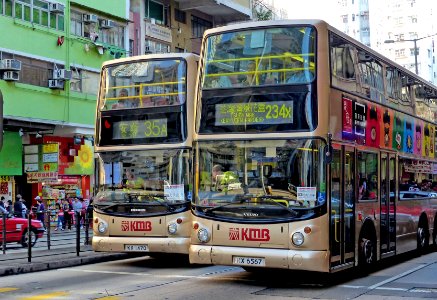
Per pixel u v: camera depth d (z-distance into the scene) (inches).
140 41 1453.0
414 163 648.4
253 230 431.8
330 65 443.2
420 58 4168.3
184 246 555.8
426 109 710.5
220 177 446.6
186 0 1566.2
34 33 1161.4
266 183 433.1
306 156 425.4
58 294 426.0
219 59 460.4
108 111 592.1
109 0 1338.6
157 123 573.3
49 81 1182.9
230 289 442.9
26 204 1214.9
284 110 434.3
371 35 4318.4
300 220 421.4
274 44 446.6
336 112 449.7
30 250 582.6
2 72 1096.2
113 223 575.8
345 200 461.4
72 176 1284.4
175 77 575.8
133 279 502.6
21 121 1123.9
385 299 396.8
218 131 449.7
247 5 1704.0
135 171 575.5
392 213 570.3
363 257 493.7
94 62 1294.3
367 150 511.8
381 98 557.6
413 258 658.8
